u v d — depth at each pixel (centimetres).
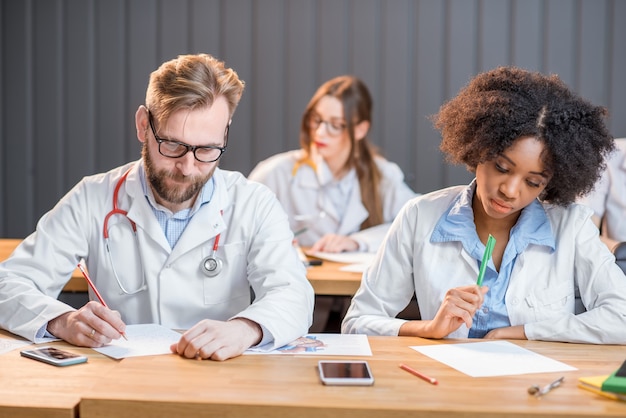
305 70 395
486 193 161
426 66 391
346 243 275
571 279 172
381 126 395
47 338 154
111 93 403
